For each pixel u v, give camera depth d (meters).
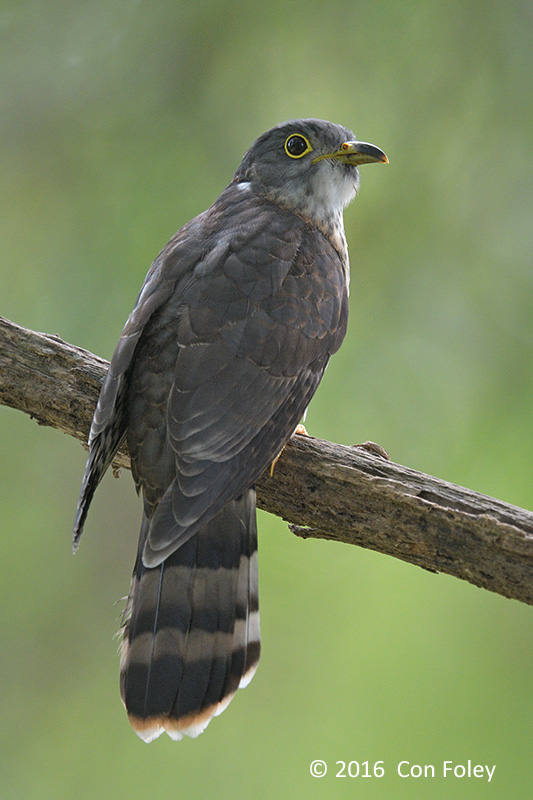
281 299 8.33
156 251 11.16
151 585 7.57
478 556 7.55
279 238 8.74
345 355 10.83
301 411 8.35
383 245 11.45
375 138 11.73
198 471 7.62
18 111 11.98
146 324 8.15
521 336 11.00
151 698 7.43
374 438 10.58
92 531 12.72
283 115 11.83
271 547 11.16
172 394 7.77
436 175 11.63
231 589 7.62
